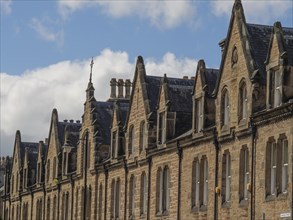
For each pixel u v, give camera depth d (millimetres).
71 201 87500
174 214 60875
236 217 51281
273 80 48125
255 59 51062
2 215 125000
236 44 52844
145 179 67562
